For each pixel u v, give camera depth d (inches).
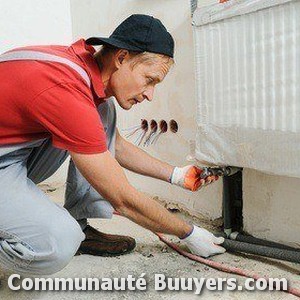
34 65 34.1
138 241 53.1
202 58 43.7
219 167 47.6
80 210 49.0
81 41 38.0
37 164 43.4
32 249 38.0
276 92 36.7
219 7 40.3
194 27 43.8
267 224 49.4
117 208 38.8
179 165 61.6
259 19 36.9
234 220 53.4
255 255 47.6
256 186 49.7
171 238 53.0
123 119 71.4
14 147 37.8
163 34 34.6
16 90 34.3
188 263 46.6
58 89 33.1
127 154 49.0
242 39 38.9
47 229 37.1
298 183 45.0
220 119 43.0
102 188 36.4
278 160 38.2
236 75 40.2
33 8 77.8
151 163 49.1
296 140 36.0
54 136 34.8
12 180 38.1
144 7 61.9
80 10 77.5
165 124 63.1
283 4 34.6
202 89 44.4
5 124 36.5
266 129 38.2
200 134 45.9
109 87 37.2
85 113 33.6
